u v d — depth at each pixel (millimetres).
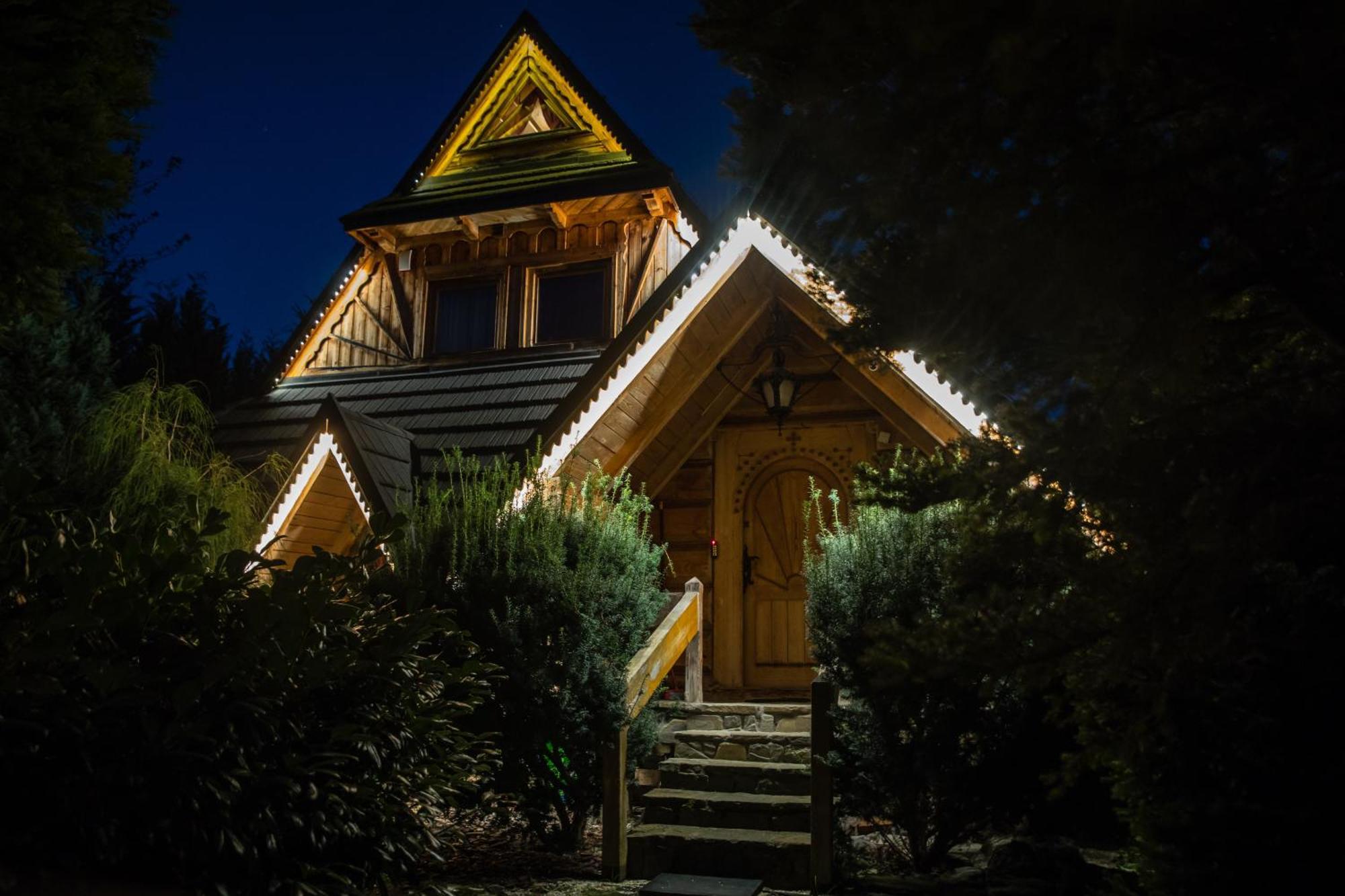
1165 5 3020
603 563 8156
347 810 4441
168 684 4039
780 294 10547
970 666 3959
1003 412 4004
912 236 4102
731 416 12117
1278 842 3723
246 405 14523
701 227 13797
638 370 10117
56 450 9984
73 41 5348
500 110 15172
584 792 7609
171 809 3811
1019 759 6707
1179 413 3547
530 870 7320
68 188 5324
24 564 4004
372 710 4785
